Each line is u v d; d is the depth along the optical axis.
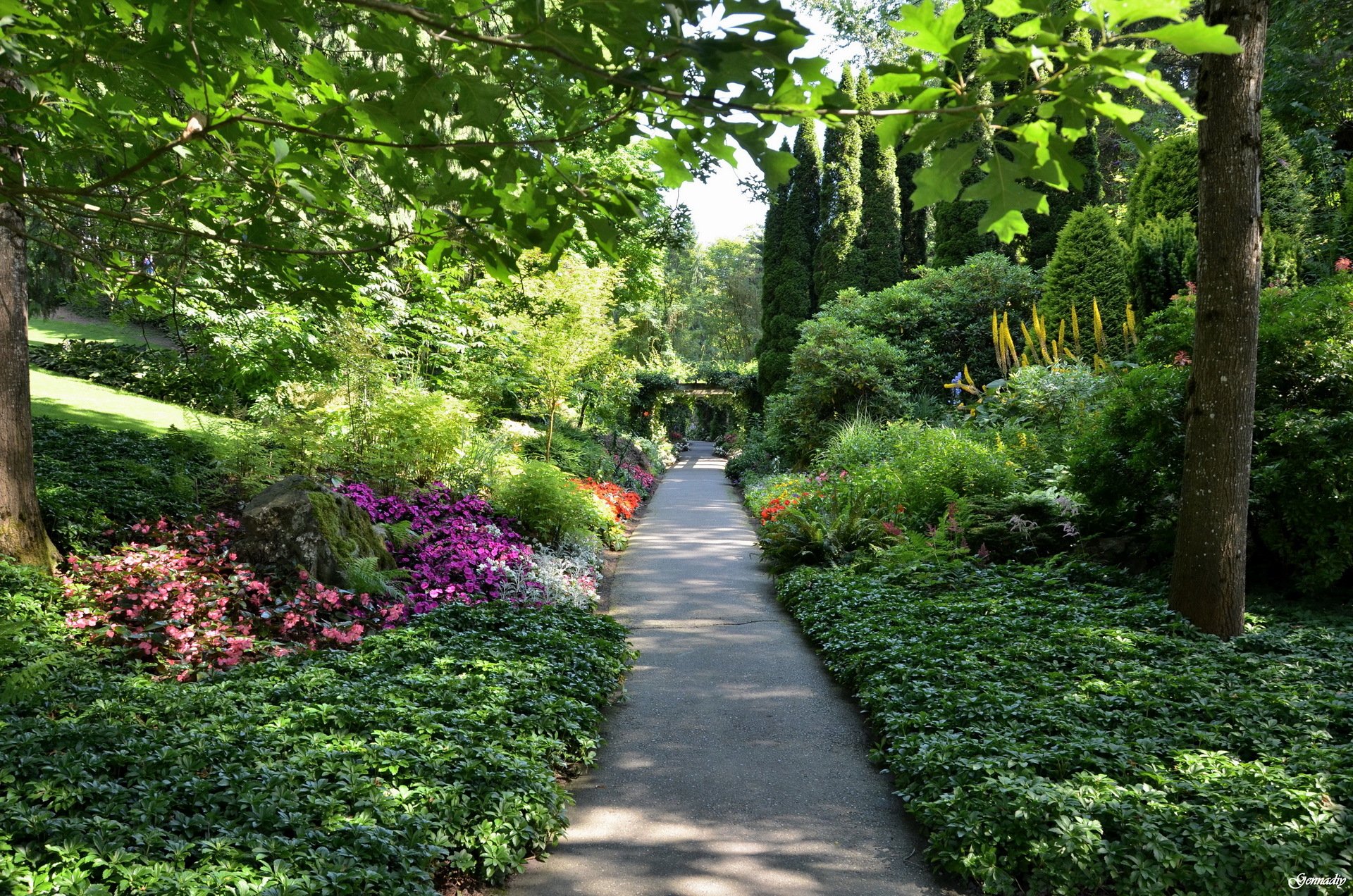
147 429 11.56
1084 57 1.46
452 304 11.18
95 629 5.60
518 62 1.85
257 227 2.61
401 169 2.30
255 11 1.82
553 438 16.31
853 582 8.66
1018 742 4.49
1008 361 17.44
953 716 4.89
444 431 10.37
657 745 5.32
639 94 1.81
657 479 24.80
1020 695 5.14
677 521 15.79
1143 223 14.58
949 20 1.50
